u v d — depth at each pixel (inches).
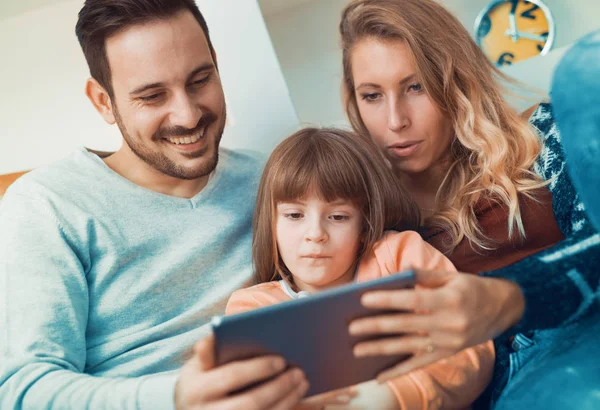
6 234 41.5
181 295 44.4
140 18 41.3
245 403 26.0
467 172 48.7
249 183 51.1
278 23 114.2
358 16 48.3
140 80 41.6
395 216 44.9
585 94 25.5
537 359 33.5
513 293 29.0
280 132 60.1
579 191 26.7
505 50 107.3
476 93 48.3
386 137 48.5
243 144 60.4
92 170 44.9
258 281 46.7
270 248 44.4
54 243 41.1
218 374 25.7
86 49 43.7
